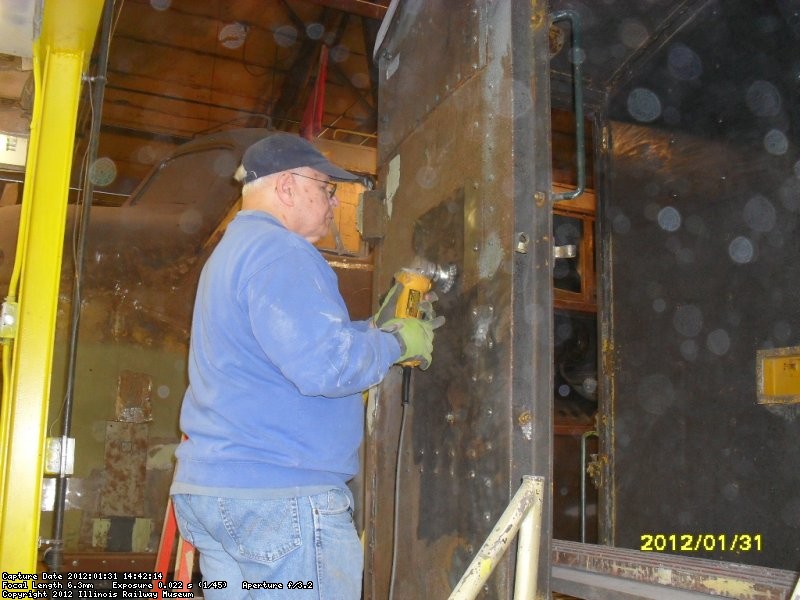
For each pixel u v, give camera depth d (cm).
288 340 142
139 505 395
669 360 231
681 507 221
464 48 172
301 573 145
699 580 139
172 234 427
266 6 663
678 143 236
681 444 223
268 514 147
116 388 404
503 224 147
